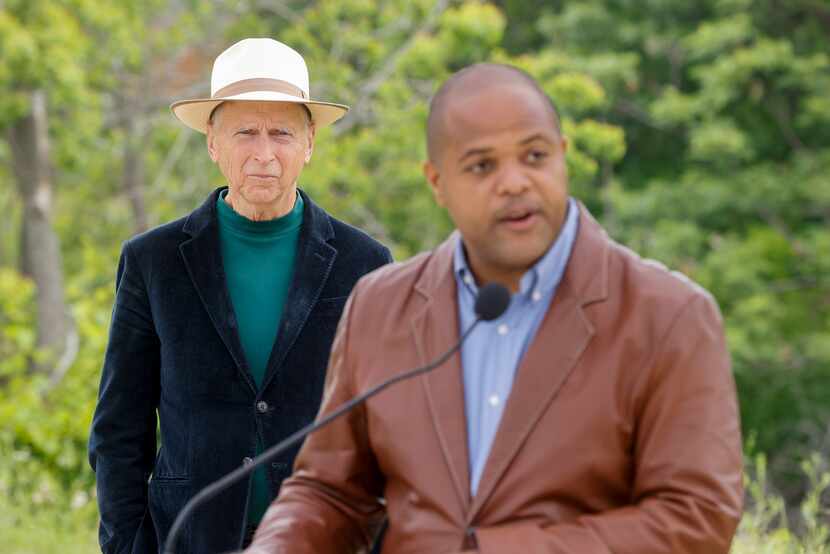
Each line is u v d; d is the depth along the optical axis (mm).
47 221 18656
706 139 19031
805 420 18750
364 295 2811
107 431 4148
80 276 18547
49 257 18656
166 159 19938
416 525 2562
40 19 16047
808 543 6246
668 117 19531
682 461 2412
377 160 17312
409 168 16484
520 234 2498
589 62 19391
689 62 21094
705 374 2449
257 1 19156
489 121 2480
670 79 21125
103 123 19078
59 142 18500
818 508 6660
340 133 17406
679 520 2389
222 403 3996
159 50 19297
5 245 23766
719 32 19344
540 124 2490
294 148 4148
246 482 3947
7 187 22453
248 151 4098
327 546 2762
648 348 2471
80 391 11500
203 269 4082
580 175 16594
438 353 2639
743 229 20344
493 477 2486
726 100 19406
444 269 2705
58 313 18609
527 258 2514
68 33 16078
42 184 18656
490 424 2557
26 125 18328
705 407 2436
